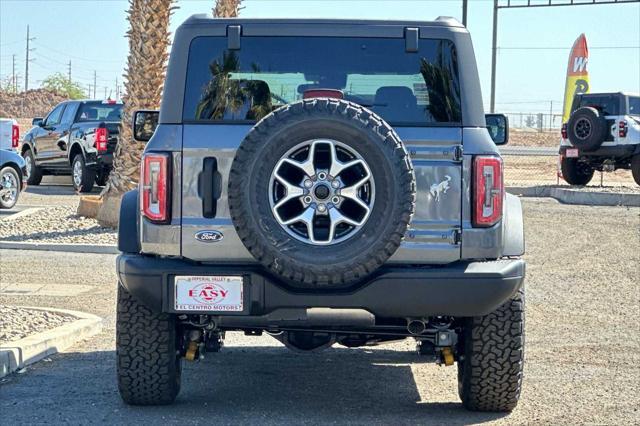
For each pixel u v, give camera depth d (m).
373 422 8.61
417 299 8.13
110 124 31.41
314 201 7.71
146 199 8.30
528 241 22.44
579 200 32.31
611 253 20.66
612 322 13.66
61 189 34.12
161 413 8.77
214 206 8.25
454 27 8.63
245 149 7.71
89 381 9.96
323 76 8.69
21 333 11.68
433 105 8.55
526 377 10.45
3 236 21.22
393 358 11.48
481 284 8.13
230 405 9.16
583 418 8.86
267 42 8.67
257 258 7.73
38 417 8.59
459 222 8.29
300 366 11.00
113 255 19.59
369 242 7.68
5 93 112.19
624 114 34.59
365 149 7.68
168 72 8.55
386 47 8.66
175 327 8.78
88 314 13.07
